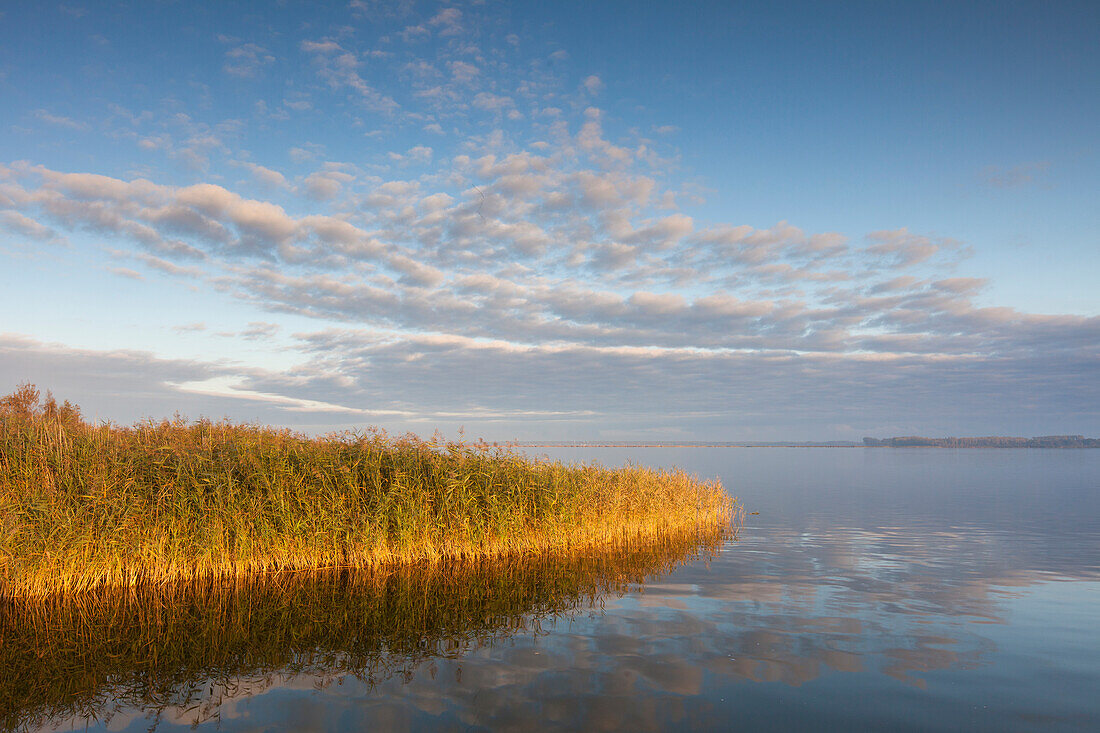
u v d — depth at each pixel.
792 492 38.53
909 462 87.94
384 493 16.41
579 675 8.48
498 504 17.06
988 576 15.05
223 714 7.34
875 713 7.34
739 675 8.49
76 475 14.02
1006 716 7.30
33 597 12.40
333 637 10.29
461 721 7.06
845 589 13.66
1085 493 37.75
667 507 22.36
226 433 18.89
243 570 14.37
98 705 7.64
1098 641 10.10
